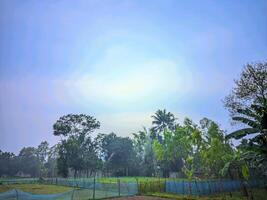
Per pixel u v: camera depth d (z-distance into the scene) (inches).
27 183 2625.5
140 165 3472.0
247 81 1282.0
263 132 759.1
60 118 3663.9
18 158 5374.0
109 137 3816.4
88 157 3540.8
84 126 3708.2
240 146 802.2
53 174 4980.3
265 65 1264.8
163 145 2778.1
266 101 822.5
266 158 791.7
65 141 3479.3
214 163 1840.6
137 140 3666.3
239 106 1323.8
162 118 3398.1
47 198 970.1
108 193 1245.7
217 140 1764.3
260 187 1658.5
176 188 1374.3
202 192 1358.3
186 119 1987.0
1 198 930.1
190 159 1991.9
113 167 3538.4
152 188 1380.4
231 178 1833.2
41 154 5620.1
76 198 1043.9
